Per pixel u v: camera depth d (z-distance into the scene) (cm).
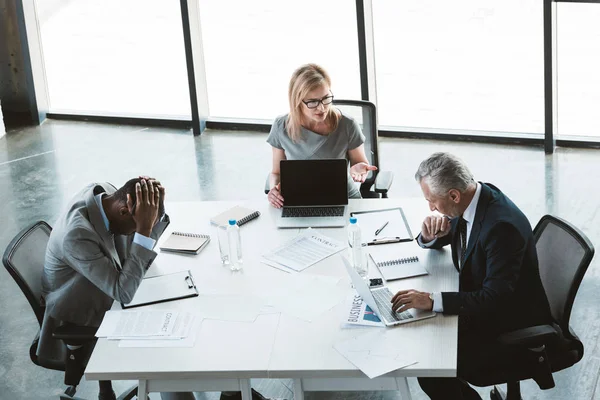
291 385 383
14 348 427
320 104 409
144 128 762
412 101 672
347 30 655
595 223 517
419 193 585
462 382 329
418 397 366
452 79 652
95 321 332
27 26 758
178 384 279
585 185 572
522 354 305
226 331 293
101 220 325
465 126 668
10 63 809
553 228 324
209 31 708
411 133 681
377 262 336
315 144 430
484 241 304
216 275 333
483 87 647
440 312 296
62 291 327
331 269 333
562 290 309
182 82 744
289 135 434
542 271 324
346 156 440
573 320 418
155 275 335
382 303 302
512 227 301
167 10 716
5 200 618
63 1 750
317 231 367
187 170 655
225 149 696
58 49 773
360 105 458
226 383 277
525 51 622
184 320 300
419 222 371
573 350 311
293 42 682
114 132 756
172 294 318
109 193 351
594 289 444
